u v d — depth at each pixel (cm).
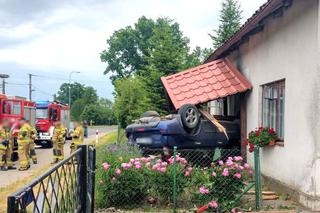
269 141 911
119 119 2658
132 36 5494
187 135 1088
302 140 773
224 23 3216
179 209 753
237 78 1168
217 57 1419
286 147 848
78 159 480
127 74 5556
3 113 1748
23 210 248
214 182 760
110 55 5588
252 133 955
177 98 1165
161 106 2458
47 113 2459
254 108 1088
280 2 771
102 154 870
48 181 333
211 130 1141
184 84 1205
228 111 1453
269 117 989
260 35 1030
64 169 397
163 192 777
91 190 519
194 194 767
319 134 716
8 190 1042
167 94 1277
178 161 802
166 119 1119
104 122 7944
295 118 808
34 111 2245
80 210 488
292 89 826
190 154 1068
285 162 851
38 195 297
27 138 1466
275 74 923
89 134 4112
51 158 1872
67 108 3098
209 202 741
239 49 1239
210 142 1138
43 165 1597
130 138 1173
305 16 764
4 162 1458
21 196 242
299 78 792
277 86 940
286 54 859
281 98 916
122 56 5581
